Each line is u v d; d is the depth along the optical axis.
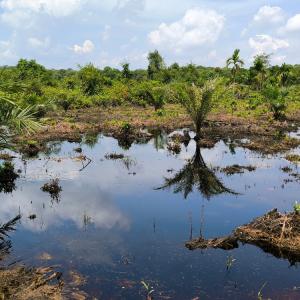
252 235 8.74
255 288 6.87
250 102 39.97
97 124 27.70
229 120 29.83
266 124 28.00
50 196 12.12
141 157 17.89
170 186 13.20
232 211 10.80
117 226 9.76
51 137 22.72
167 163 16.62
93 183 13.54
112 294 6.64
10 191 12.61
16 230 9.48
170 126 27.70
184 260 7.91
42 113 28.00
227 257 8.03
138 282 7.05
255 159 17.17
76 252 8.27
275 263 7.79
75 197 12.00
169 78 63.06
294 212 9.27
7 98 10.55
